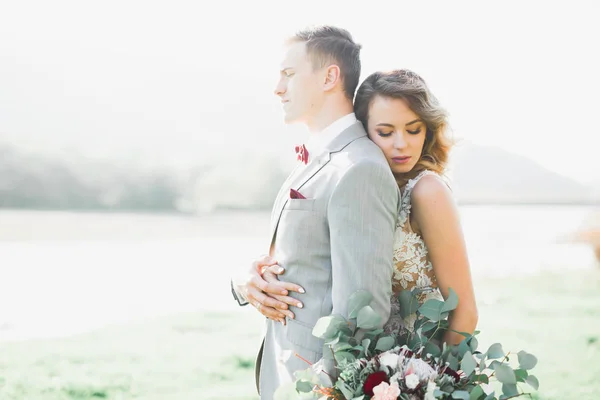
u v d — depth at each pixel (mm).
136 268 11680
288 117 2500
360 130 2408
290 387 2047
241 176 37750
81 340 6176
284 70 2494
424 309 2242
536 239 16281
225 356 5625
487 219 22312
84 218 28016
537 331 6418
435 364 2111
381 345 2096
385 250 2150
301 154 2410
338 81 2430
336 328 2059
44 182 36031
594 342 5945
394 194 2213
